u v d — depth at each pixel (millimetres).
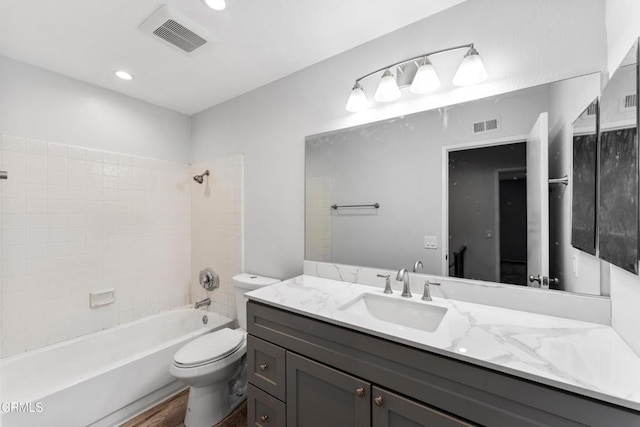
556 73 1125
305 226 1913
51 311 1938
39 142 1902
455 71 1362
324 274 1815
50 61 1832
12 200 1792
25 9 1354
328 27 1512
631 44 841
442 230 1403
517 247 1214
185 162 2777
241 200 2330
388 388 972
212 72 1978
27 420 1361
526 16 1186
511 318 1100
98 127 2188
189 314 2588
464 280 1335
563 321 1062
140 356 1800
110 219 2254
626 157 757
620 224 786
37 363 1796
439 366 865
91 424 1577
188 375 1544
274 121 2098
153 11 1384
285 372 1269
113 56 1776
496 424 774
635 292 817
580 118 1054
